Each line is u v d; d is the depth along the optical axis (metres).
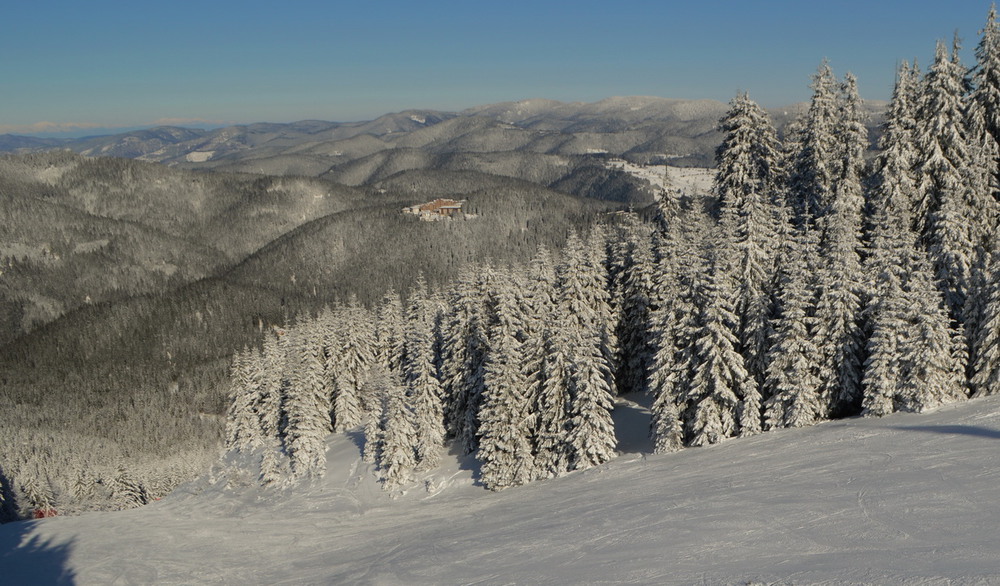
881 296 35.53
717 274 38.94
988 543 17.19
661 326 43.19
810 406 36.75
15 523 52.81
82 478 111.69
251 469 71.19
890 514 21.06
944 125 43.44
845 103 48.62
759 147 55.66
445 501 47.59
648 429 48.09
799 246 40.84
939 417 31.28
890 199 44.19
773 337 37.94
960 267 36.97
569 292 52.66
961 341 33.84
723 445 38.25
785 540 20.89
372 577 30.03
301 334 83.50
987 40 43.44
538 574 23.89
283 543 42.56
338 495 54.72
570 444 44.34
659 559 21.80
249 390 84.00
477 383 54.94
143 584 35.78
